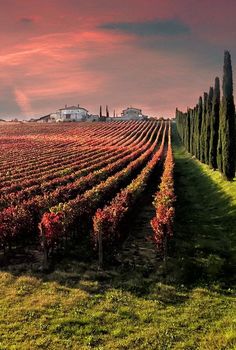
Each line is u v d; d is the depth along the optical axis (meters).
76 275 16.58
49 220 18.08
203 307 13.88
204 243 20.75
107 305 13.87
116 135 108.50
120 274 16.80
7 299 14.29
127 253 19.45
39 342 11.53
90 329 12.29
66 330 12.21
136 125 145.25
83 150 70.56
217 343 11.45
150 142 92.81
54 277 16.31
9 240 19.12
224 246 20.47
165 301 14.34
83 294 14.69
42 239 17.58
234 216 24.94
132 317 13.07
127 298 14.50
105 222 18.28
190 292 15.17
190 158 65.81
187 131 75.31
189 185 41.53
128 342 11.60
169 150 61.56
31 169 49.62
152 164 42.03
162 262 18.14
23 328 12.31
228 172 35.56
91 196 25.30
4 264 17.94
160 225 18.31
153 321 12.84
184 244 20.70
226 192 31.48
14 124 172.25
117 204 21.75
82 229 22.20
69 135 114.56
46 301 14.05
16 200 27.31
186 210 29.25
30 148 79.44
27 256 19.00
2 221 19.23
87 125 150.88
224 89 36.50
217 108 44.09
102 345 11.48
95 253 19.05
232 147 35.47
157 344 11.54
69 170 43.03
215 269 17.14
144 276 16.66
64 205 21.03
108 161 49.75
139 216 27.16
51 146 82.25
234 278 16.47
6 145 88.25
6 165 53.41
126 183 37.81
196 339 11.77
